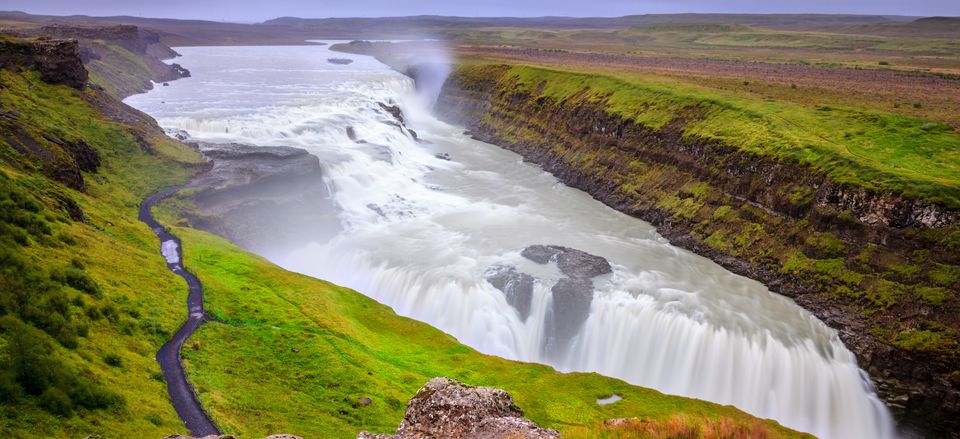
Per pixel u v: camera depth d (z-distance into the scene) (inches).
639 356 2775.6
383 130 5506.9
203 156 4028.1
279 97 6343.5
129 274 2300.7
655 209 3983.8
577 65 7844.5
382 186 4375.0
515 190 4598.9
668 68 7436.0
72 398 1312.7
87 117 3941.9
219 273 2699.3
